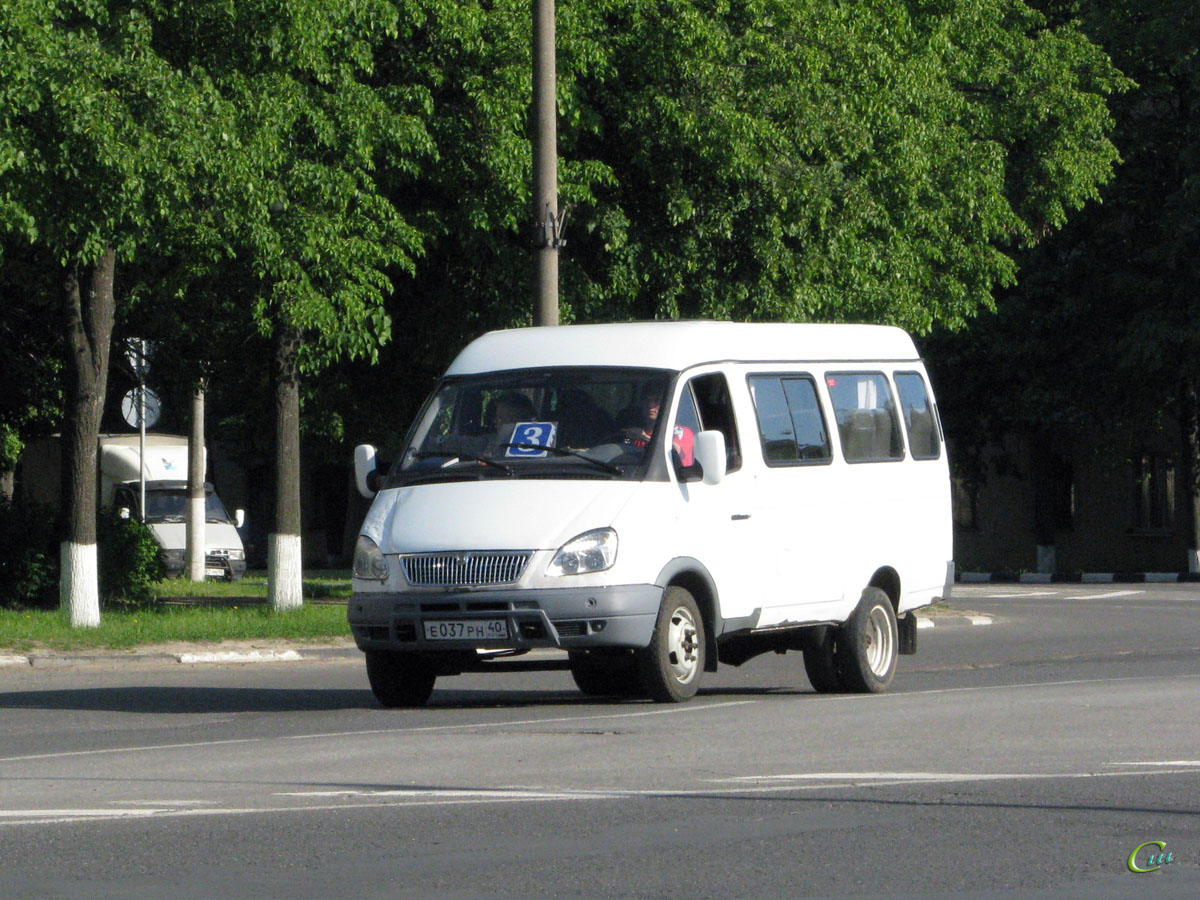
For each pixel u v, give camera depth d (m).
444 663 39.66
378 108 61.81
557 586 35.88
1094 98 96.31
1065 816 23.66
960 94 89.81
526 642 35.94
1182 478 142.62
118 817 24.08
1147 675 47.59
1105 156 97.56
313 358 66.25
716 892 19.14
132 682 50.06
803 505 40.91
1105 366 132.00
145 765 29.59
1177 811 24.02
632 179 70.00
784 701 39.66
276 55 58.47
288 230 60.56
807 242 72.00
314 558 183.12
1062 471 153.25
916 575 44.97
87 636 59.47
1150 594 103.06
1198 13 123.19
